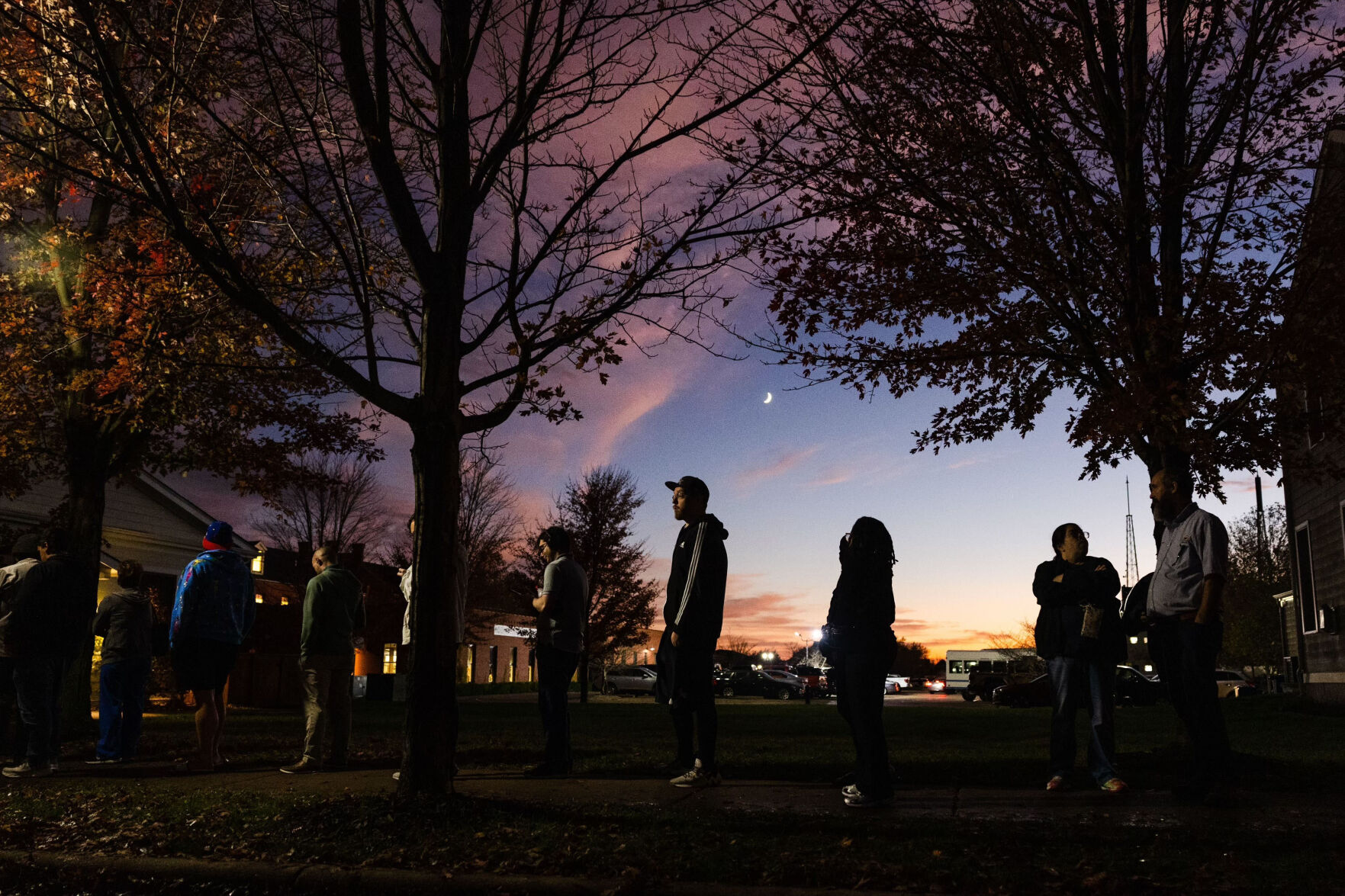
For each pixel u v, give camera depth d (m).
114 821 5.67
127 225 11.71
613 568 35.41
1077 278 8.60
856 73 7.82
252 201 9.31
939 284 8.58
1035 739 12.02
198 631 8.10
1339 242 7.89
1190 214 8.95
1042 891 3.98
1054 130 8.72
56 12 7.91
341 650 8.16
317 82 6.60
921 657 122.38
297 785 6.98
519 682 58.50
